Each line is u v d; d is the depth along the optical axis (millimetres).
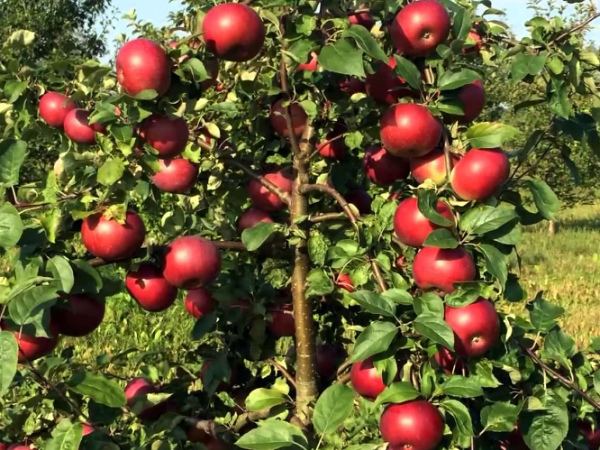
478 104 1295
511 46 1380
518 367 1283
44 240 1155
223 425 1444
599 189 9148
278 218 1510
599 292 5145
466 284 1161
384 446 1200
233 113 1369
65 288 1101
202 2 1319
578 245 7430
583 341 3912
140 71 1168
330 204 1523
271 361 1483
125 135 1152
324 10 1292
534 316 1334
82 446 1225
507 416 1193
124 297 3781
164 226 1460
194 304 1491
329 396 1175
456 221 1202
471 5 1396
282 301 1483
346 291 1312
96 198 1168
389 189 1475
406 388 1149
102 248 1177
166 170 1324
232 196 1534
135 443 1431
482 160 1203
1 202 1105
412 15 1255
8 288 1074
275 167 1505
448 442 1177
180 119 1225
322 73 1438
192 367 1604
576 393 1336
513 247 1225
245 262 1533
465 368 1241
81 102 1309
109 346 3357
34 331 1062
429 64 1269
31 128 1353
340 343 1602
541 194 1292
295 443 1124
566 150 1406
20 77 1317
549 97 1312
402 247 1342
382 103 1348
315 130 1429
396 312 1175
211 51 1232
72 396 1220
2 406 1436
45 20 8633
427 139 1246
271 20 1251
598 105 1356
